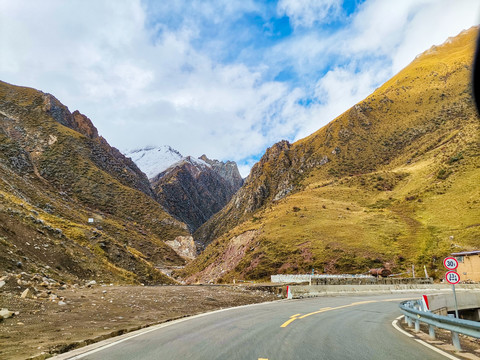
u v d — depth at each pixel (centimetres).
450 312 1995
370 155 14662
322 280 2670
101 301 1245
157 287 2139
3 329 724
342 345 720
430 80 19138
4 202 2423
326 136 18038
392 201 8988
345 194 10506
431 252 5572
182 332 836
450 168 8662
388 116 17350
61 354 585
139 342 701
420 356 645
